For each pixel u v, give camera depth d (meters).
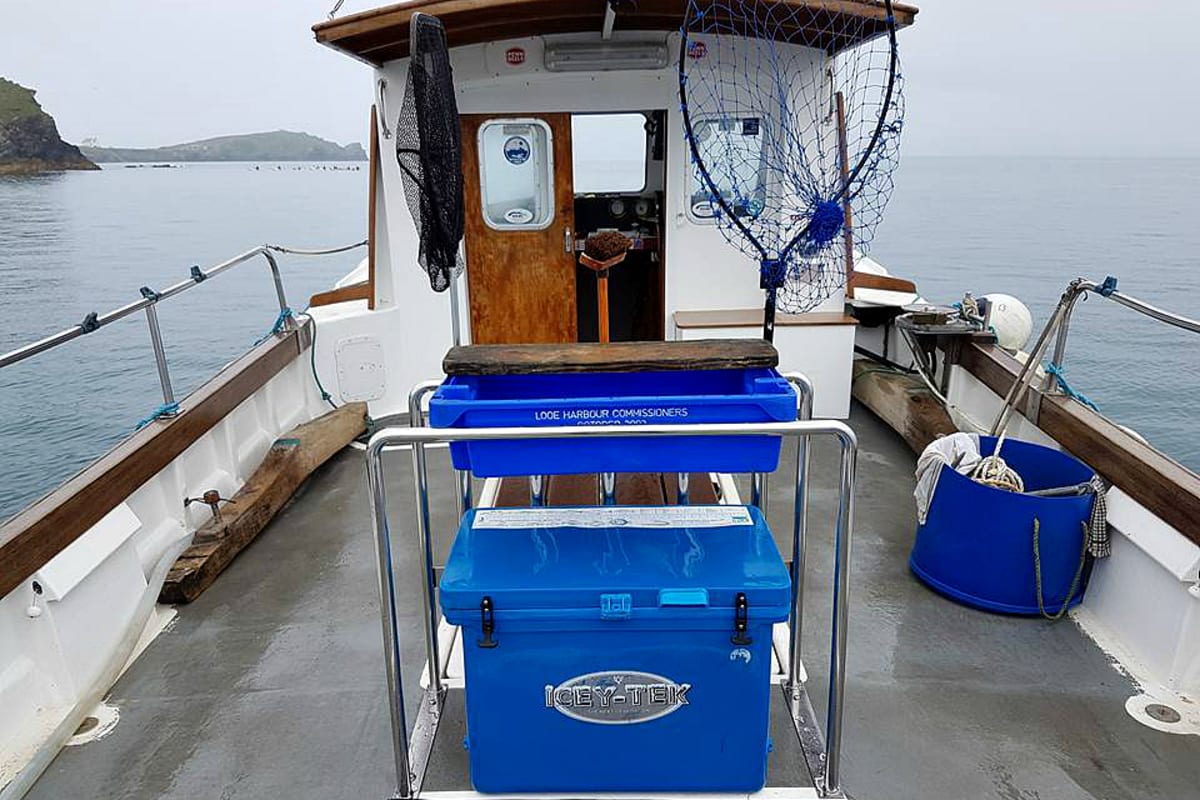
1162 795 1.96
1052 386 3.22
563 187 4.59
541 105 4.43
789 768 2.00
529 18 3.87
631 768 1.73
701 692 1.66
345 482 3.97
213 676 2.48
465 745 2.04
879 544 3.25
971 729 2.19
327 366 4.54
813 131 4.36
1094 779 2.02
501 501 2.51
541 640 1.62
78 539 2.41
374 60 4.20
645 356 1.86
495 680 1.66
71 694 2.31
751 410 1.65
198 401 3.30
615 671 1.64
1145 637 2.48
